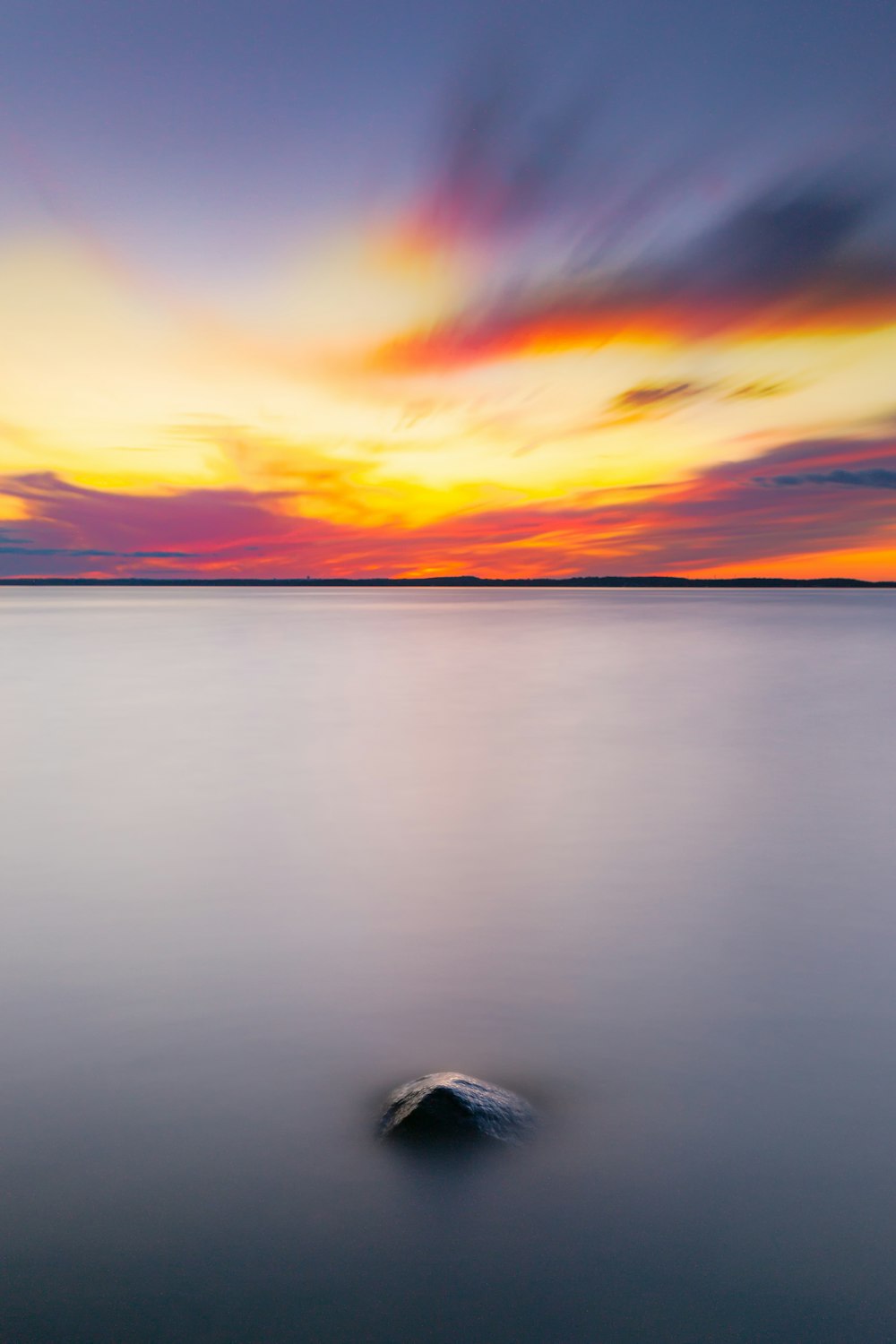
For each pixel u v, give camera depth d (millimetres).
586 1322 2613
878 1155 3383
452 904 6258
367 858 7395
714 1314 2645
